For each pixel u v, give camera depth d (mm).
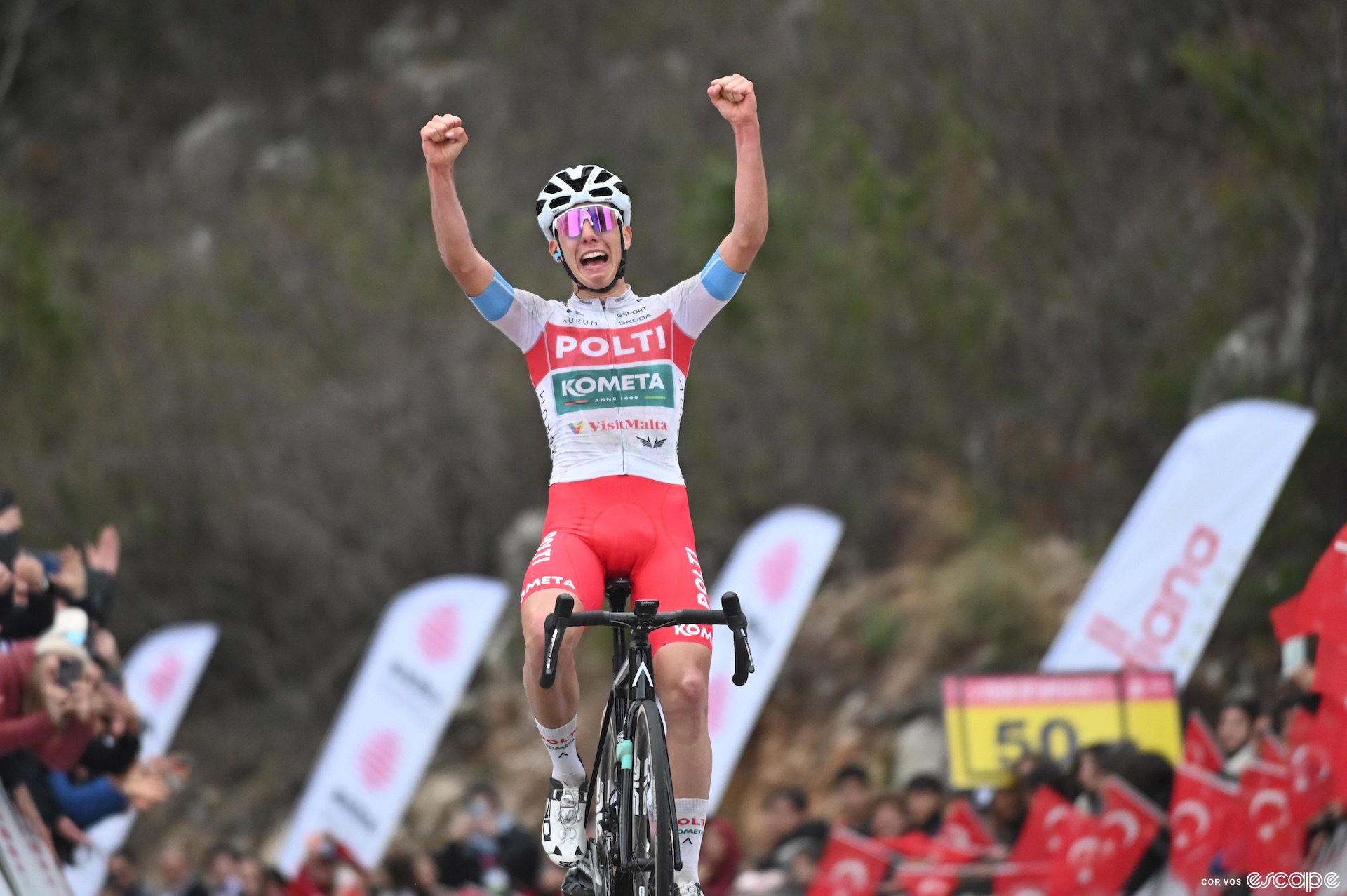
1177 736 25391
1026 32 53469
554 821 14430
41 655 18297
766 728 49531
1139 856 21016
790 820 28453
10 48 73062
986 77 54250
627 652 14469
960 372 53719
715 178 55688
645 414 14266
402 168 76250
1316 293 36250
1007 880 22078
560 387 14328
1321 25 43562
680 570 13914
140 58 82312
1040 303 52125
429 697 35625
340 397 66562
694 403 59031
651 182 67750
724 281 14281
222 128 78750
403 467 65562
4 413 62781
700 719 13609
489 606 35812
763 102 65250
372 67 82500
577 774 14539
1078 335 50969
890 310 55219
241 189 76562
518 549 61125
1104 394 50125
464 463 65125
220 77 82938
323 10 84062
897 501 54125
